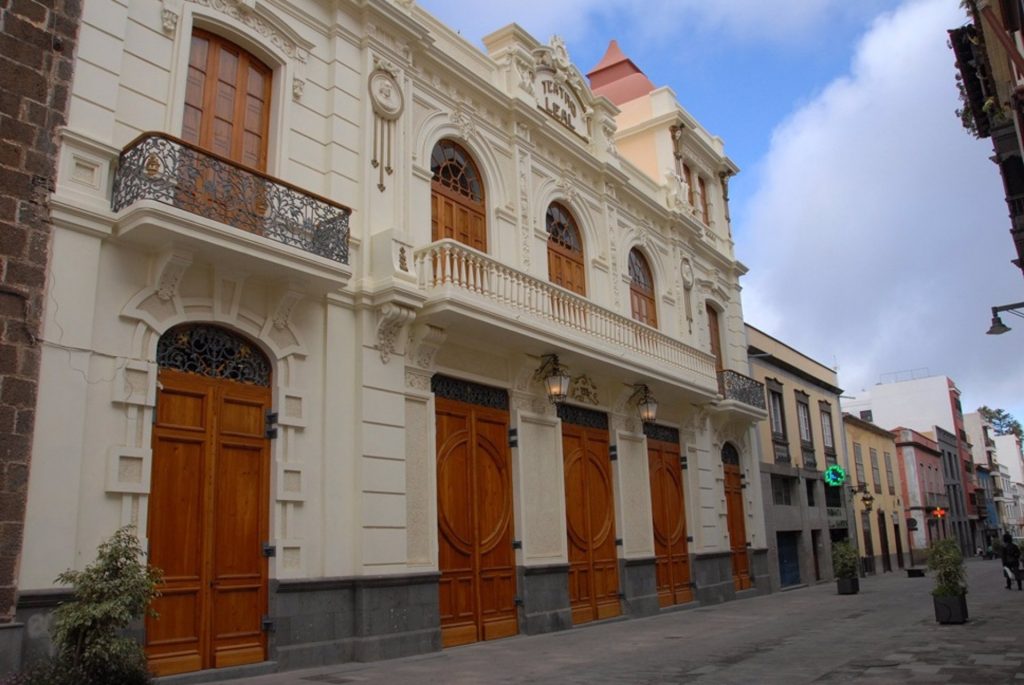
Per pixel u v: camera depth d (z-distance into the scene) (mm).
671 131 21891
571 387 15367
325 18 11891
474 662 10125
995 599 17641
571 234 17031
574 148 16859
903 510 41188
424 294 11703
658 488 18125
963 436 64250
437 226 13375
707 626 14219
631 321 16281
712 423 20953
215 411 9430
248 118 10688
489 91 14695
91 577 6742
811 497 27703
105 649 6539
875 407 63000
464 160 14445
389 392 11297
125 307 8617
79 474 7918
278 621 9445
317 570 10031
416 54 13266
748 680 8383
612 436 16516
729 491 21734
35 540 7488
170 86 9617
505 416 13805
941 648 10242
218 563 9109
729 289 24062
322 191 11297
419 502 11594
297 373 10305
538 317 13555
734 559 21266
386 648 10398
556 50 17156
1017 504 88875
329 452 10414
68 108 8484
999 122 13938
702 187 24234
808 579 25625
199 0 10141
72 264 8227
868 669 8812
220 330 9695
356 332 11133
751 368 24672
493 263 12766
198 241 8797
